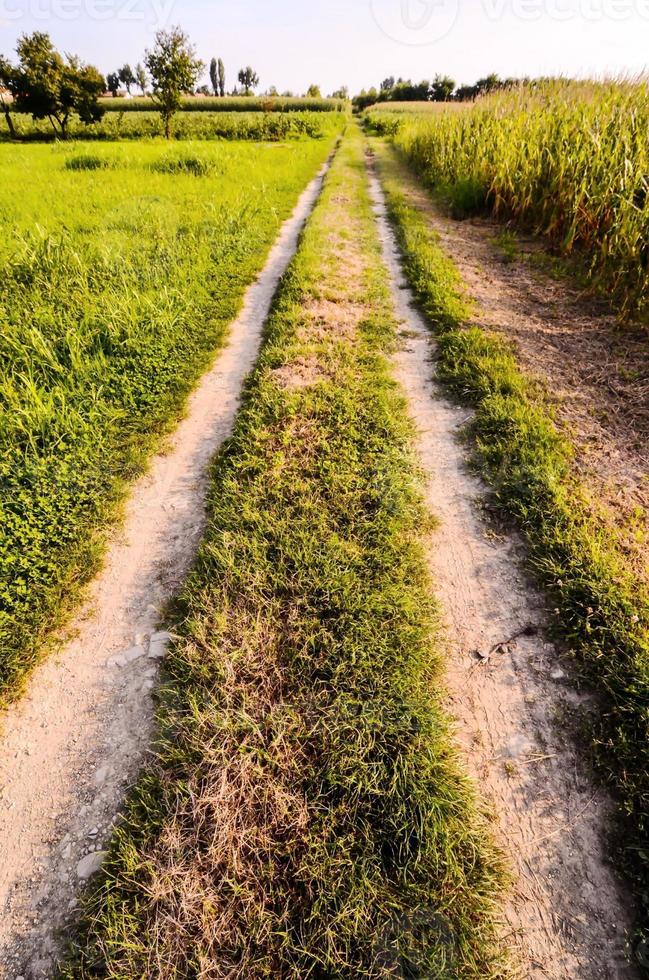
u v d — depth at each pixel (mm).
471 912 1737
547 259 7297
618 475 3414
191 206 9383
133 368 4660
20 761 2186
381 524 3072
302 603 2621
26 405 3955
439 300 5938
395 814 1909
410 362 4961
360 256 7680
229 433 4066
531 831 1953
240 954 1642
